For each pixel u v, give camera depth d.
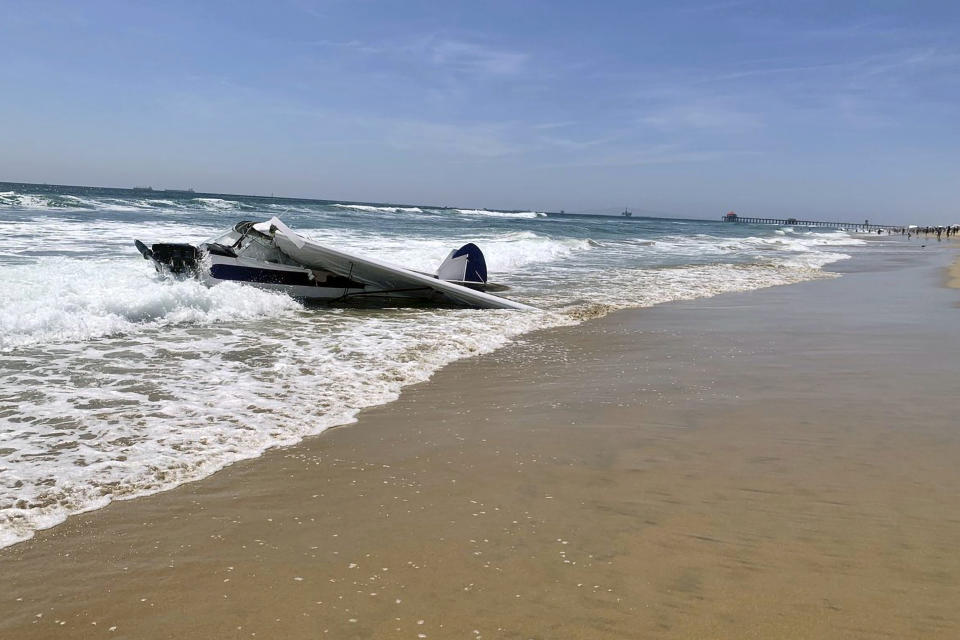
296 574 2.69
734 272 19.42
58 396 5.20
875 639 2.25
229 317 9.32
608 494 3.56
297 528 3.13
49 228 19.27
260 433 4.53
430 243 21.75
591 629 2.29
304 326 8.95
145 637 2.26
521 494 3.56
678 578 2.66
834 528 3.13
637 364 7.08
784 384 6.15
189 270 10.37
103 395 5.28
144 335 7.81
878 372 6.68
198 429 4.55
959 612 2.42
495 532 3.09
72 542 2.96
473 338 8.39
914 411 5.22
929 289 15.62
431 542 2.98
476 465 4.02
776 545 2.96
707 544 2.97
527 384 6.16
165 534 3.05
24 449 4.05
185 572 2.70
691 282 16.25
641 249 30.53
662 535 3.06
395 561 2.80
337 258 11.13
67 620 2.36
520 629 2.29
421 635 2.26
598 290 14.22
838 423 4.89
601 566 2.76
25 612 2.40
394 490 3.61
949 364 7.06
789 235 69.12
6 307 7.70
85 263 11.79
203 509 3.33
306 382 5.94
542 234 37.84
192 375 6.03
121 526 3.12
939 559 2.83
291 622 2.34
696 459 4.12
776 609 2.43
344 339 8.04
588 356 7.50
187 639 2.24
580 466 3.99
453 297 11.79
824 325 9.84
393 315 10.41
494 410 5.26
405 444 4.40
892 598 2.51
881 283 17.22
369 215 52.66
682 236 49.34
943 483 3.72
